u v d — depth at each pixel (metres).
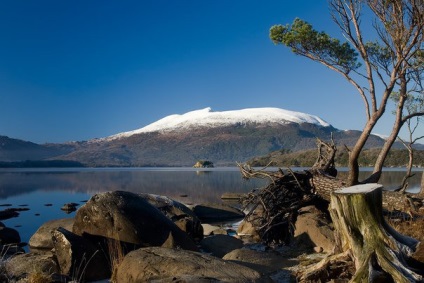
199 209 23.17
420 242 6.46
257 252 9.55
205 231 16.69
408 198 13.24
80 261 9.37
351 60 15.29
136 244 10.62
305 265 8.56
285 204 13.39
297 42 15.46
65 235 9.69
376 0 13.95
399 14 13.44
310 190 13.71
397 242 6.47
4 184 59.38
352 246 6.66
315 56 15.62
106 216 10.84
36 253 10.55
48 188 50.69
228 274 7.15
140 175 98.25
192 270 7.29
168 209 17.91
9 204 32.09
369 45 15.48
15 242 16.17
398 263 6.20
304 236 11.42
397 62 13.47
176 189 45.81
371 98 13.82
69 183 61.59
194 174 102.44
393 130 14.14
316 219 12.16
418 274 6.13
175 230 11.31
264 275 7.41
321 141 15.20
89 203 11.11
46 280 7.83
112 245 10.23
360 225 6.62
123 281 7.84
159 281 6.68
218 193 39.88
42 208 29.36
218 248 11.94
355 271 6.82
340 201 6.72
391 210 13.07
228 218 22.73
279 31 15.70
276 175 14.02
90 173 117.88
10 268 8.92
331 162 14.72
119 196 11.45
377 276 6.16
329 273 7.29
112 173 117.81
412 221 11.69
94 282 9.06
